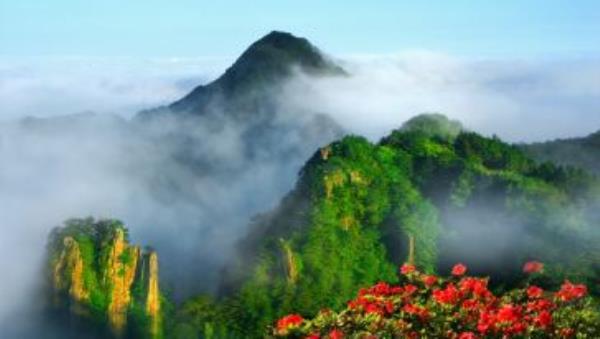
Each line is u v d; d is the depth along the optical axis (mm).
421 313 35469
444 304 35781
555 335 32719
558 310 34031
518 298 36531
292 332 37094
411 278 40281
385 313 36844
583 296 35750
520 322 33156
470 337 32938
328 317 36781
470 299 35844
